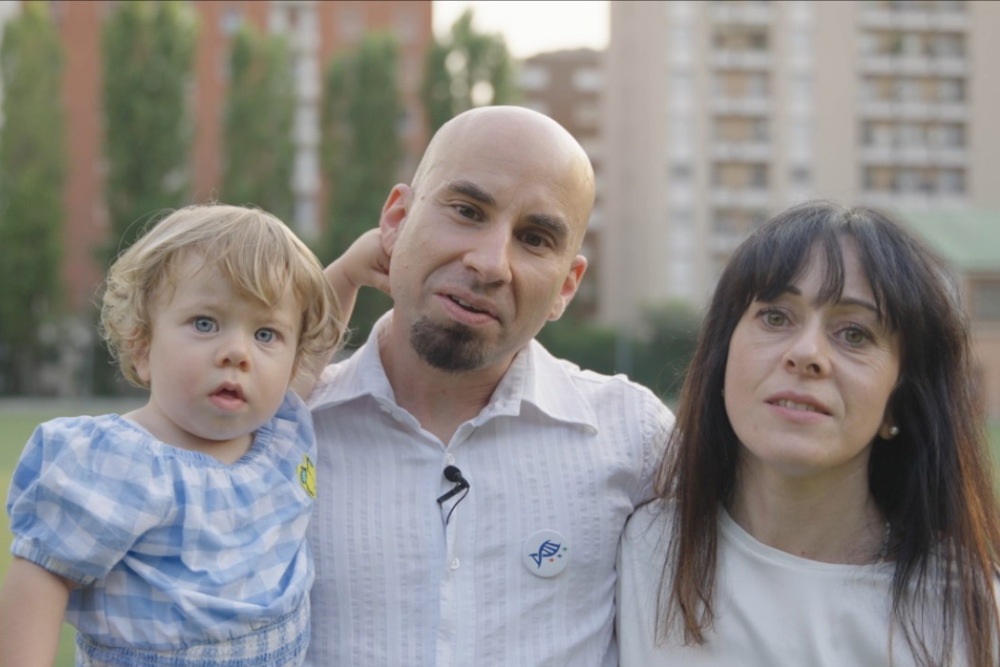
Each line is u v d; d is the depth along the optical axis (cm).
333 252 3878
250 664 208
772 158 5128
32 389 3884
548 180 236
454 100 4009
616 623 250
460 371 244
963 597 208
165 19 3750
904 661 208
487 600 241
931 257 218
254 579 213
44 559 196
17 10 3809
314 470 240
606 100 6066
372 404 252
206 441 221
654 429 268
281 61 3972
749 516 227
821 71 5172
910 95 5372
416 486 247
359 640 238
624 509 256
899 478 222
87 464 202
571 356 4341
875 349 209
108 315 225
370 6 4822
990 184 5378
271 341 221
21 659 191
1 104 3741
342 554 240
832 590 215
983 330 3509
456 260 236
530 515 248
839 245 210
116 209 3762
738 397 213
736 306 221
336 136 3956
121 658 202
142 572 203
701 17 5116
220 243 215
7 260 3728
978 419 221
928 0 5356
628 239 5541
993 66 5378
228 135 3953
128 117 3734
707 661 223
